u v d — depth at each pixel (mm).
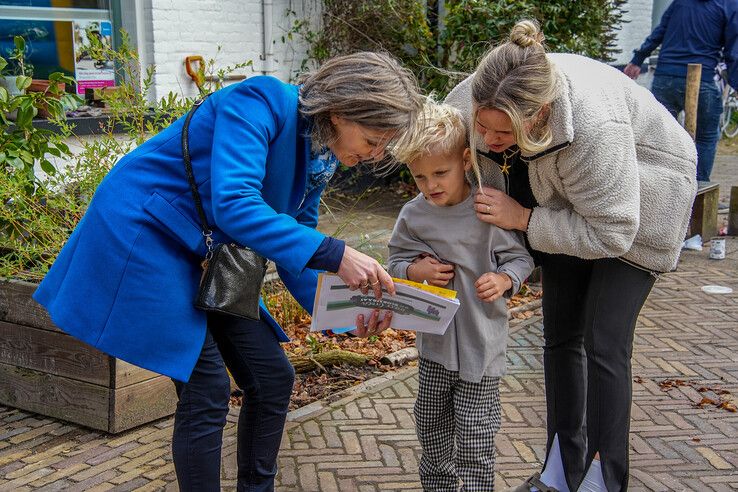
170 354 2322
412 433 3604
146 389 3654
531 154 2441
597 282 2709
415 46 8133
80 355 3590
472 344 2699
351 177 8344
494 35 7496
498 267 2676
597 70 2559
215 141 2270
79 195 4273
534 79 2258
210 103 2396
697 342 4824
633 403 3951
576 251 2545
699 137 7516
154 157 2365
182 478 2428
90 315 2324
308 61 8461
